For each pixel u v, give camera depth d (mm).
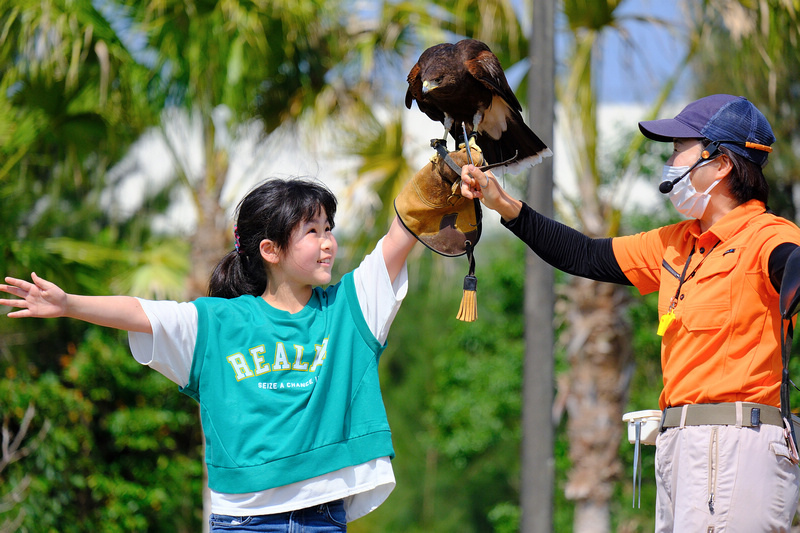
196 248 13828
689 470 3744
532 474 10453
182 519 18672
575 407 14188
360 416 4152
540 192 10031
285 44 13789
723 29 13070
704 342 3746
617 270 4398
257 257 4379
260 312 4262
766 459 3611
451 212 4398
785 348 3566
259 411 4062
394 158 14289
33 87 13414
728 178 3893
